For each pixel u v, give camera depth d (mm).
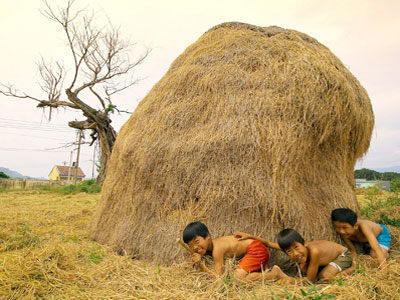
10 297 2393
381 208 6414
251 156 3484
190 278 2818
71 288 2611
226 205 3361
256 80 4020
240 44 4699
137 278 2838
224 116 3818
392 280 2570
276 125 3572
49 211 7504
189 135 3889
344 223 3266
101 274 2975
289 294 2236
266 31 5098
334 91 3637
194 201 3588
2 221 5859
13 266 2852
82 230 5414
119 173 4590
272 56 4340
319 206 3553
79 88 23453
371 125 4188
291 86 3734
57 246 3551
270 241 3199
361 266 3033
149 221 3770
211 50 4781
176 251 3334
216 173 3527
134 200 4012
